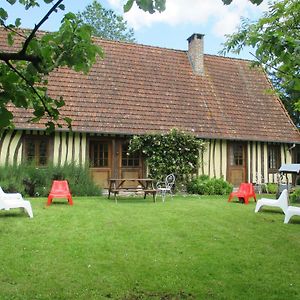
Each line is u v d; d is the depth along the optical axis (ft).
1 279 14.65
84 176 44.29
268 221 27.68
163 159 48.42
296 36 11.71
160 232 22.94
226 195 47.37
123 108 49.44
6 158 42.47
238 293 13.73
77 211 30.45
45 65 7.50
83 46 7.77
